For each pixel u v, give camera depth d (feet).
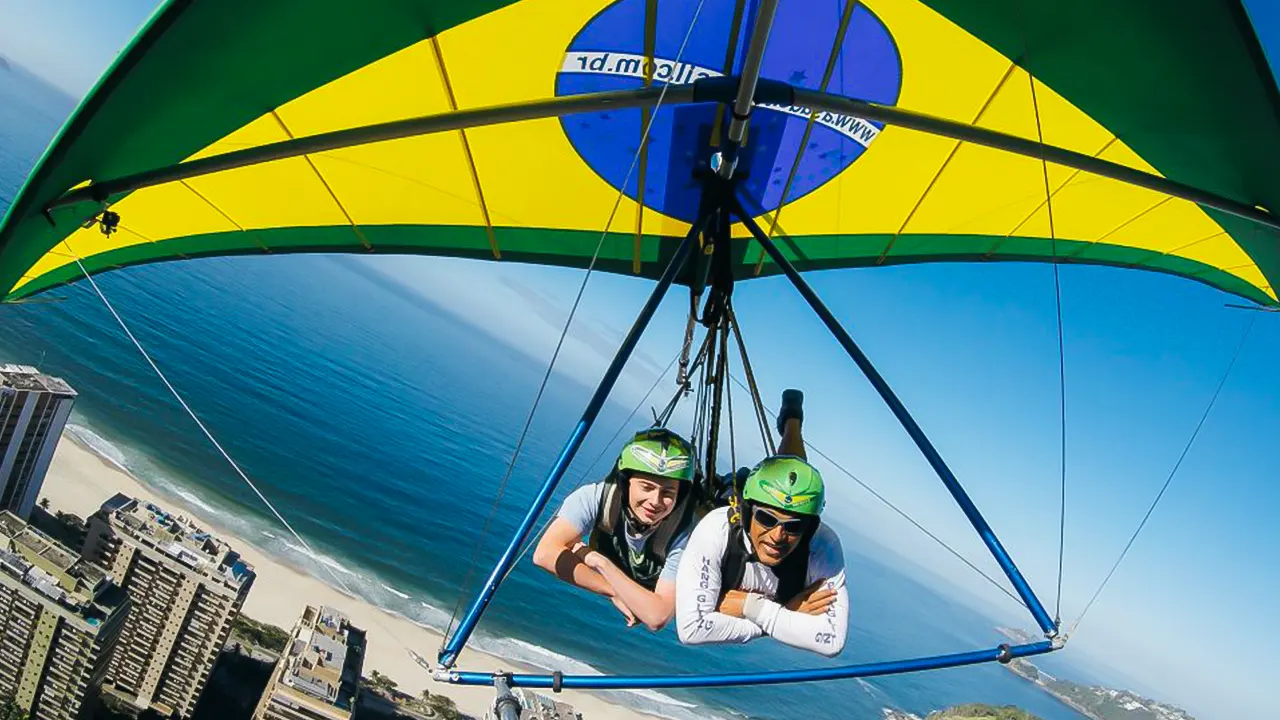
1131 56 17.95
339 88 20.31
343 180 24.81
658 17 21.08
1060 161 17.72
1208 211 23.50
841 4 21.18
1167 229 25.90
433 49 20.03
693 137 24.21
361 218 26.68
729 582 16.11
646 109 23.29
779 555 15.65
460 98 21.99
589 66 22.57
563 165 24.94
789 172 25.61
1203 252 26.20
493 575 17.35
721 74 23.40
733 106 17.12
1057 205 26.45
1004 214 27.37
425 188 25.58
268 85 17.88
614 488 17.02
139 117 15.26
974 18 20.03
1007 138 17.39
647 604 16.46
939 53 21.79
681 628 15.70
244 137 21.06
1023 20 19.15
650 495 16.33
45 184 15.01
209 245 26.68
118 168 16.52
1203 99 17.54
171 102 15.72
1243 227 22.84
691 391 20.40
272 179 24.14
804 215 27.55
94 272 25.05
